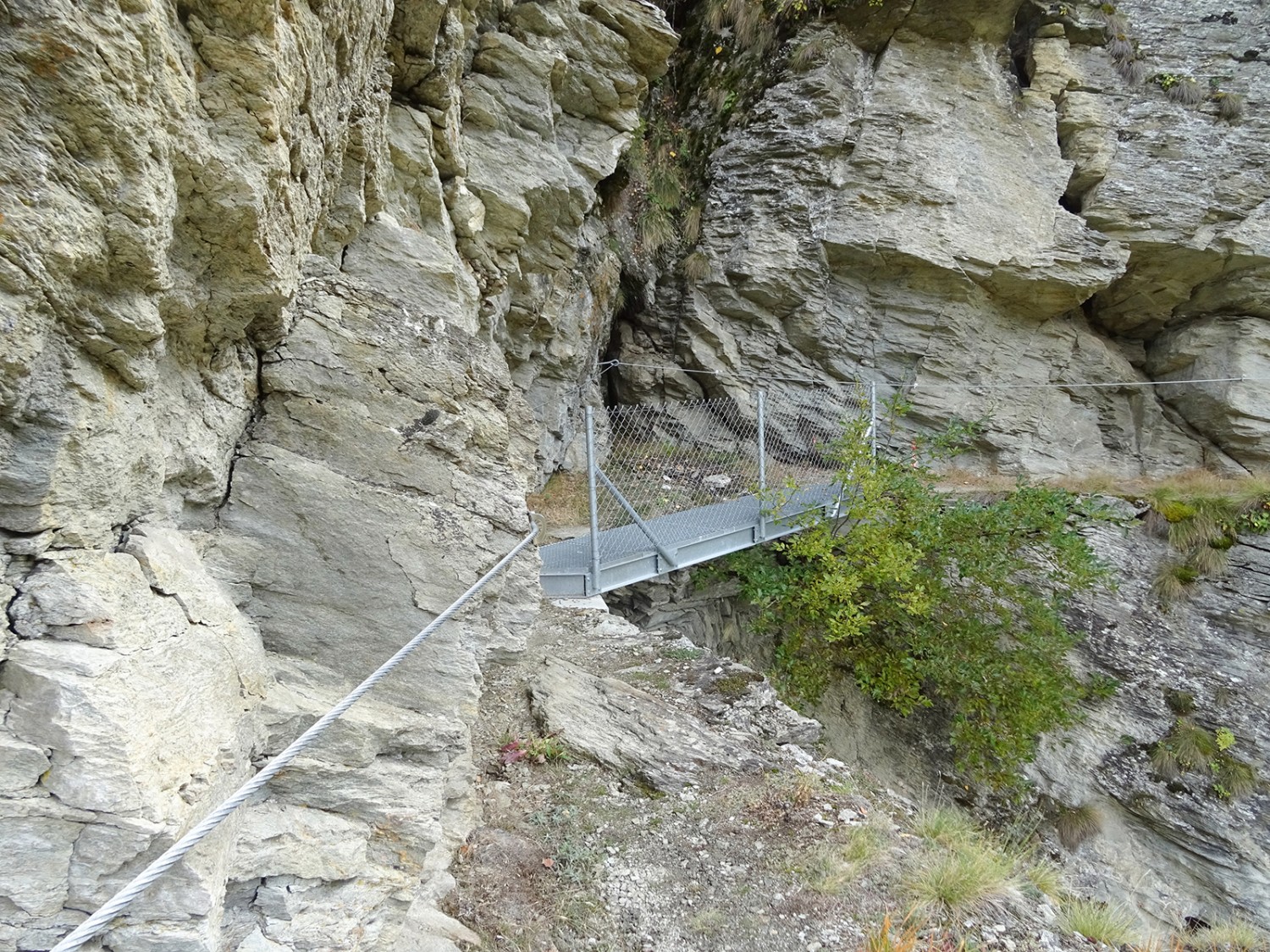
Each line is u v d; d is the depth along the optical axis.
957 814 3.93
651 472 9.20
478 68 5.57
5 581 1.36
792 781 3.74
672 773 3.70
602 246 8.55
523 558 3.32
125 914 1.38
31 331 1.25
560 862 3.05
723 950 2.71
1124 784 6.62
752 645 7.84
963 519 6.46
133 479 1.67
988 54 9.42
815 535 6.44
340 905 1.99
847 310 9.95
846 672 7.10
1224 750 6.46
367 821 2.17
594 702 4.16
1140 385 9.80
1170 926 6.20
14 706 1.33
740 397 10.02
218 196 1.68
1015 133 9.27
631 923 2.80
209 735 1.59
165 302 1.74
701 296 10.12
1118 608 7.24
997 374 9.80
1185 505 7.54
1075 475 9.59
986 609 6.58
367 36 2.65
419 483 2.51
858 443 6.79
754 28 9.95
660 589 7.25
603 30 6.32
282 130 1.84
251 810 1.92
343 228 3.00
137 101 1.33
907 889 3.07
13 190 1.18
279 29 1.67
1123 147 9.15
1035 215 9.14
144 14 1.30
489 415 2.89
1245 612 6.96
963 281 9.32
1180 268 9.21
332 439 2.39
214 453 2.06
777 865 3.15
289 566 2.24
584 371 9.11
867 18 9.40
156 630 1.59
